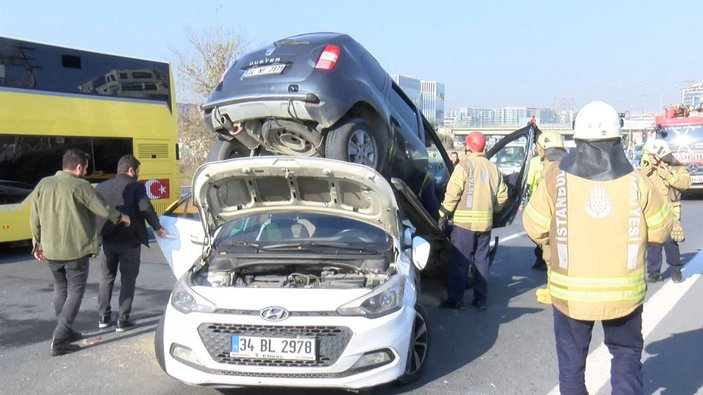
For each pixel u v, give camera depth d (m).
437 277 8.48
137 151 13.81
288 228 5.66
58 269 5.85
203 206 5.30
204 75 28.48
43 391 4.92
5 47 11.38
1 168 11.34
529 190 11.15
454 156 12.52
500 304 7.83
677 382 5.14
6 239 11.43
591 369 5.39
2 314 7.34
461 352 5.93
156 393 4.88
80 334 6.11
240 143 7.09
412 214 6.75
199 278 5.02
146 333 6.48
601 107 3.71
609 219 3.62
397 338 4.51
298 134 6.45
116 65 13.45
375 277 4.93
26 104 11.70
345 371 4.34
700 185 24.41
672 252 8.89
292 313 4.37
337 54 6.41
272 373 4.33
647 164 8.82
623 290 3.62
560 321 3.87
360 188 5.10
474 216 7.19
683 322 6.87
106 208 5.86
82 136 12.68
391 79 7.52
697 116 24.75
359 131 6.44
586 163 3.70
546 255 4.65
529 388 5.03
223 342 4.37
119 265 6.56
